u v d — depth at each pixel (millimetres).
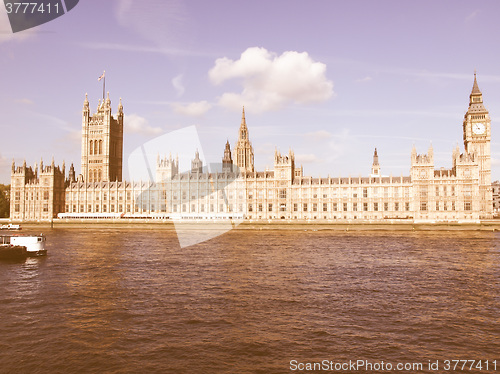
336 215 197375
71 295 50688
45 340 35438
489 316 43062
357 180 199750
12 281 59500
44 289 54125
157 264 73875
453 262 77938
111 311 43812
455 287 56188
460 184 183625
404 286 56688
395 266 73000
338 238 133500
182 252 92125
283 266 72250
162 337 36312
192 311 43906
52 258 83125
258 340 35844
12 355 32312
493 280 60812
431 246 106562
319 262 77250
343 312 44188
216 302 47469
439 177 185375
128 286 55531
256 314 43094
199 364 31016
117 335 36719
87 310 44188
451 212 184000
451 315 43406
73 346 34125
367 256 86000
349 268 70688
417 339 36500
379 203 193000
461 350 34188
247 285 56469
